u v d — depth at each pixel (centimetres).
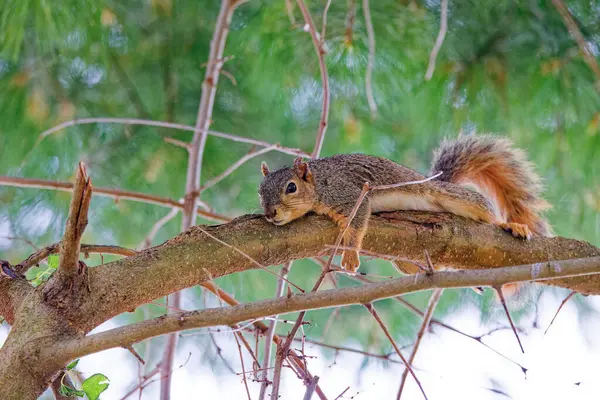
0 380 584
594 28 1087
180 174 1145
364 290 570
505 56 1084
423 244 771
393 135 1164
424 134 1134
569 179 1091
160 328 567
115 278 639
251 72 1173
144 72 1166
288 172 914
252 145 1170
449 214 802
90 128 1124
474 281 566
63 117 1105
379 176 960
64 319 614
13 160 1098
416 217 792
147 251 664
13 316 660
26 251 1118
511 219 1059
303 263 1195
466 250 771
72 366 639
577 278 763
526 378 648
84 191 592
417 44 1102
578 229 1089
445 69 1091
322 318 1205
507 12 1098
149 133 1141
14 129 1095
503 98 1080
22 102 1093
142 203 1143
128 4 1173
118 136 1138
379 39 1104
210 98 958
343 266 848
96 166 1126
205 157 1156
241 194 1174
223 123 1170
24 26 1091
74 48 1115
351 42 960
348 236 823
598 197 1079
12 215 1127
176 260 660
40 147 1096
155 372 755
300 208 897
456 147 1073
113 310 636
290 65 1141
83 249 748
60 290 622
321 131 867
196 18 1193
